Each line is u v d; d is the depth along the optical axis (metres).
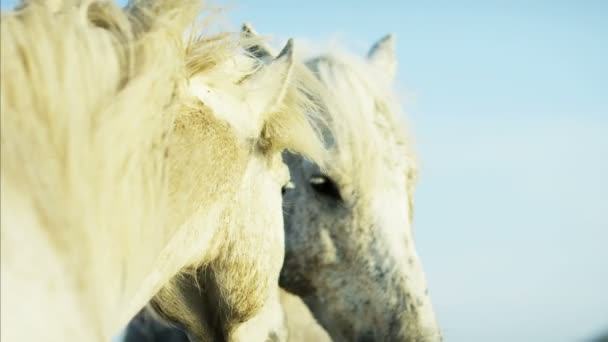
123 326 2.65
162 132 2.28
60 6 2.18
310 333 5.66
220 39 2.92
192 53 2.87
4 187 1.72
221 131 2.94
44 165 1.82
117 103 2.03
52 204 1.82
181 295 3.73
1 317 1.64
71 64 1.91
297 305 5.71
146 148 2.19
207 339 3.85
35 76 1.83
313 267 5.46
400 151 5.42
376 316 5.30
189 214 2.69
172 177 2.57
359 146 5.20
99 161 1.97
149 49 2.24
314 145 3.75
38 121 1.82
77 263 1.88
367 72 5.51
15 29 1.86
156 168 2.25
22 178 1.76
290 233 5.52
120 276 2.11
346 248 5.36
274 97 3.47
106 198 1.99
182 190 2.62
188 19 2.55
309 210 5.44
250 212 3.42
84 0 2.25
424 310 5.23
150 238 2.25
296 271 5.54
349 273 5.36
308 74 5.15
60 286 1.80
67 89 1.88
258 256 3.50
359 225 5.31
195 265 3.22
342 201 5.32
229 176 2.99
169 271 2.79
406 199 5.45
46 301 1.76
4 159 1.74
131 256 2.14
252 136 3.24
